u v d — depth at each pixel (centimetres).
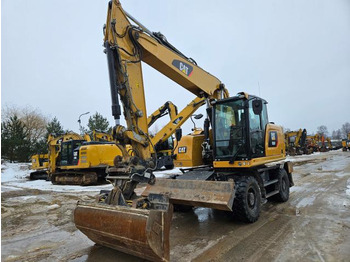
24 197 831
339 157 2331
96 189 1042
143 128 464
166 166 1675
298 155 3073
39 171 1767
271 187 658
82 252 387
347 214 524
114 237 328
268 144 604
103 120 3142
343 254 343
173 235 446
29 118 3681
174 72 536
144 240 294
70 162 1345
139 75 473
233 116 555
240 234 437
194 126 673
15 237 462
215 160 562
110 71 432
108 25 447
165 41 534
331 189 796
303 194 752
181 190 457
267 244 388
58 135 1512
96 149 1231
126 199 383
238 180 502
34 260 365
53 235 471
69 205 695
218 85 639
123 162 402
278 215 544
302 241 393
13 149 2539
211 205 418
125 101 447
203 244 400
